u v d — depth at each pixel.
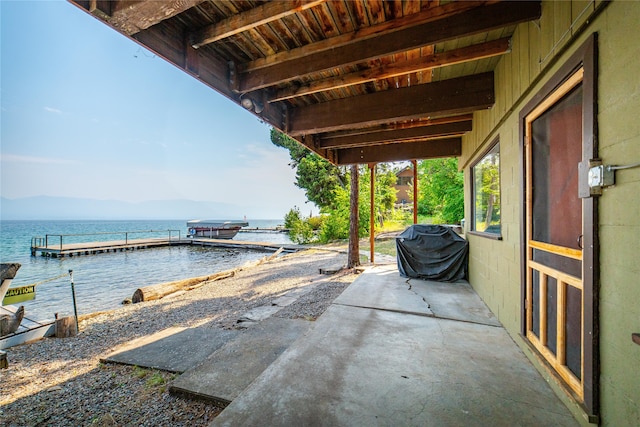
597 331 1.37
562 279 1.77
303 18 2.21
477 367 2.13
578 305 1.63
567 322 1.74
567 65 1.64
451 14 2.08
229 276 8.62
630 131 1.15
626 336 1.18
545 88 1.94
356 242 8.22
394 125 4.60
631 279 1.15
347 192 16.12
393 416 1.60
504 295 2.91
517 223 2.55
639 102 1.10
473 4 2.01
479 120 3.92
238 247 19.36
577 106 1.66
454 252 5.07
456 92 3.22
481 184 4.09
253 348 2.84
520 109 2.45
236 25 2.12
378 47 2.33
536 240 2.19
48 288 8.20
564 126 1.80
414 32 2.21
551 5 1.80
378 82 3.33
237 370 2.42
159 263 13.21
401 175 29.97
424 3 2.08
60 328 3.93
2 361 2.97
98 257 15.35
